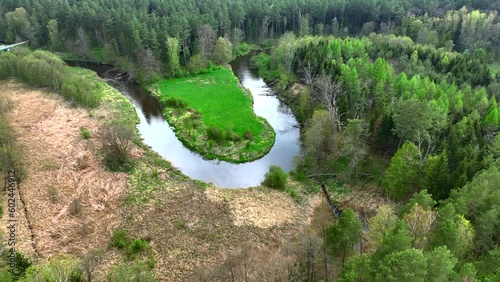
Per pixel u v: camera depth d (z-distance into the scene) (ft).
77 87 349.82
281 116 344.49
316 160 267.59
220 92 380.37
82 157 267.39
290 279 163.22
